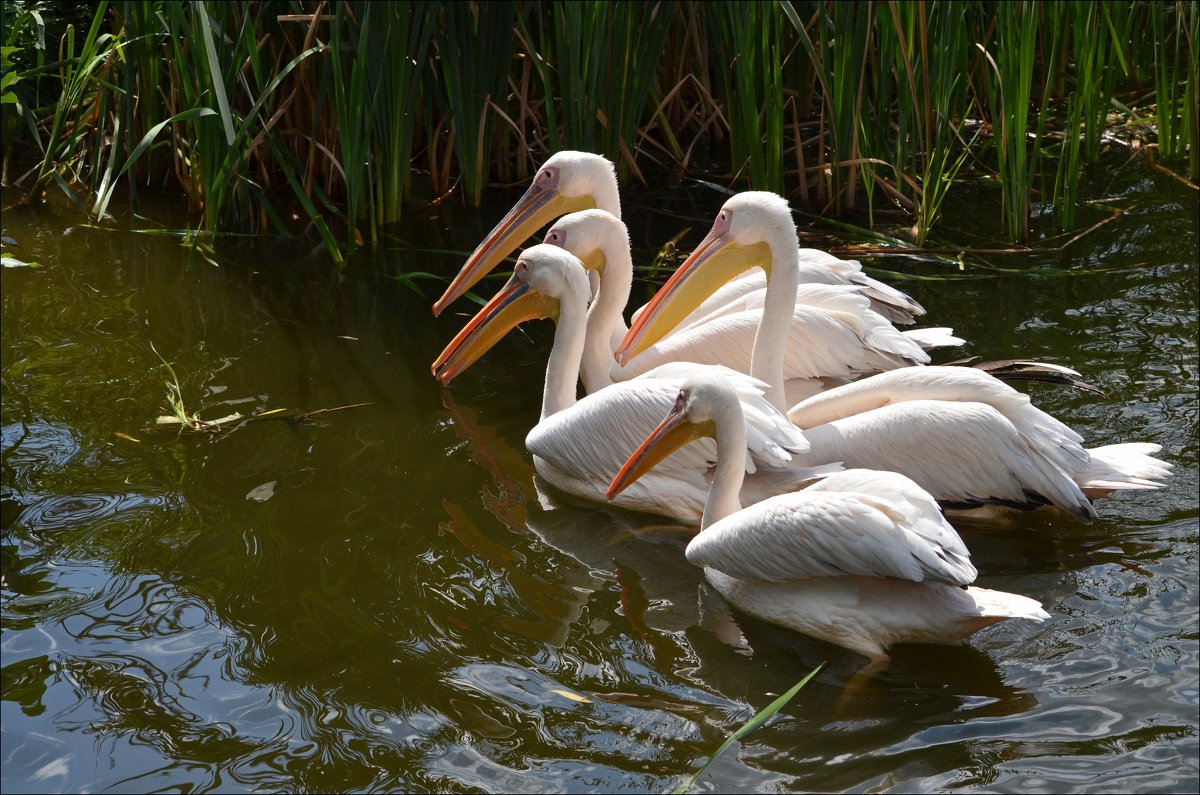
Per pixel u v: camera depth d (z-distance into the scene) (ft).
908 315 31.63
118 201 43.83
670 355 30.32
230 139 36.60
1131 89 51.78
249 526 25.36
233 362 32.81
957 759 18.81
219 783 18.60
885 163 40.93
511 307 29.22
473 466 28.17
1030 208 42.29
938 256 38.52
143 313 35.63
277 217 40.81
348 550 24.66
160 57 42.45
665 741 19.44
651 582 24.23
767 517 22.56
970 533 25.35
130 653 21.47
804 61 46.03
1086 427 28.17
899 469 25.48
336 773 18.78
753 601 23.07
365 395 31.19
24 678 20.84
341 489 26.91
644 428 26.58
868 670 21.25
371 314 35.83
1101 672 20.75
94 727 19.77
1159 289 35.37
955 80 44.21
